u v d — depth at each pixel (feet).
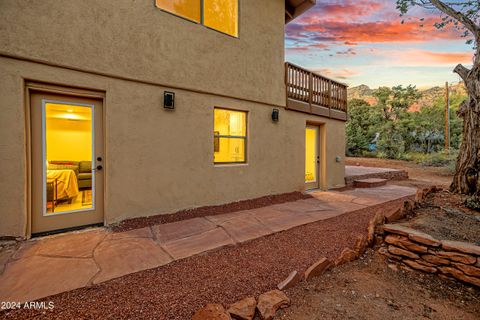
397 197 20.59
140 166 13.02
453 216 10.94
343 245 10.28
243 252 9.46
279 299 6.16
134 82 12.75
